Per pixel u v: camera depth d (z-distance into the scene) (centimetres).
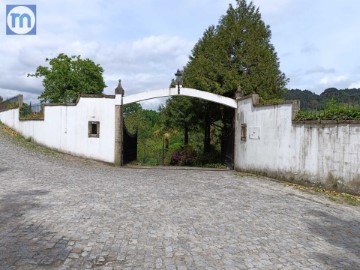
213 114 2219
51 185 961
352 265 488
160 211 739
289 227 666
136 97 1717
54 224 607
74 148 1745
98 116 1731
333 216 770
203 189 1053
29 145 1783
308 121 1159
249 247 545
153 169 1653
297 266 476
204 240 569
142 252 504
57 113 1772
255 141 1480
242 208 808
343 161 1033
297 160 1212
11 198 779
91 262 460
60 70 3953
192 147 2511
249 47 1983
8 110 2252
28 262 447
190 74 2178
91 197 837
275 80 1994
